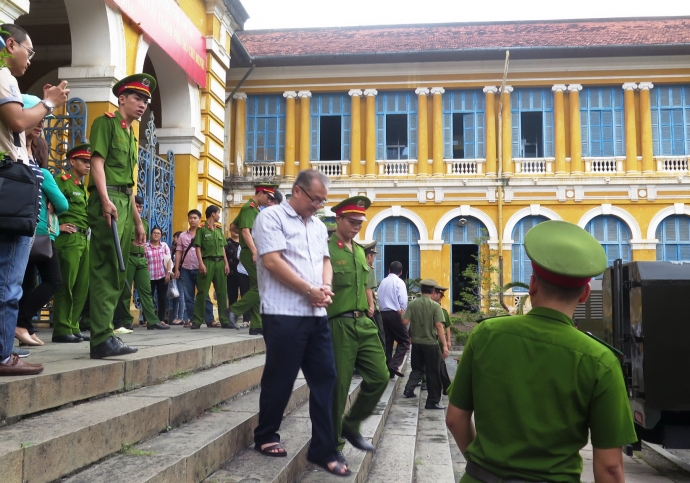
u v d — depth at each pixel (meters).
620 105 21.20
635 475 6.53
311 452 4.17
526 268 20.84
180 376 5.11
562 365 2.43
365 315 4.80
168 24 12.30
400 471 5.28
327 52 21.47
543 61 21.14
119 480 2.93
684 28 21.83
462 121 21.72
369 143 21.61
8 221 3.59
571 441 2.41
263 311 4.11
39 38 15.18
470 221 21.25
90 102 9.95
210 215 10.05
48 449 2.83
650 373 5.85
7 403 3.16
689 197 20.47
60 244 6.36
